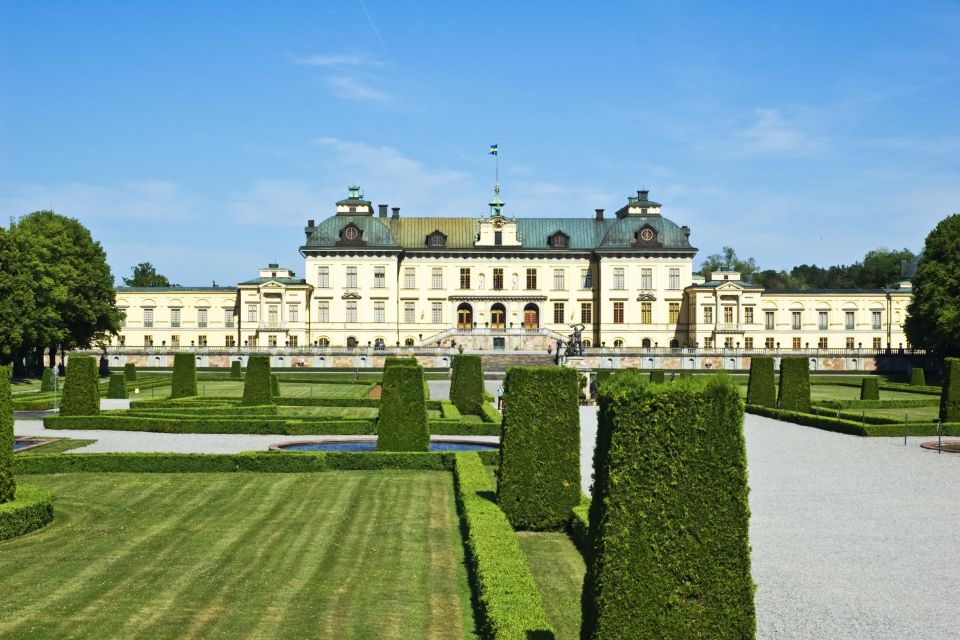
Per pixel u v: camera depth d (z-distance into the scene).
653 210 165.50
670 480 17.33
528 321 165.88
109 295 130.50
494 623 20.11
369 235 160.88
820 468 46.81
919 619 23.31
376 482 41.44
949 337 123.19
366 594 24.66
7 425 32.41
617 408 17.52
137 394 96.00
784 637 21.97
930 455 51.69
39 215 124.44
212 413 67.12
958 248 124.69
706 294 158.00
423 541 30.34
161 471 43.78
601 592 17.20
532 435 32.50
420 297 162.75
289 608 23.53
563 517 32.28
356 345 159.25
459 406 76.75
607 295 161.50
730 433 17.50
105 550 29.19
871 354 148.62
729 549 17.28
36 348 125.75
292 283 158.25
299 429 59.91
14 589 25.08
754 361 82.12
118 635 21.58
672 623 17.09
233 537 30.88
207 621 22.56
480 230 163.50
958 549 30.11
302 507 35.81
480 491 35.56
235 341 166.38
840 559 28.81
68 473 43.44
